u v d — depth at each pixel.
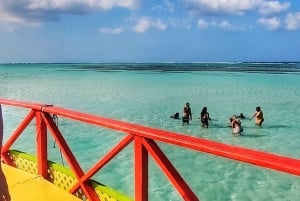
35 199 4.29
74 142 16.73
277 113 27.41
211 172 12.66
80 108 29.56
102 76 88.88
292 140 18.39
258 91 46.38
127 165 12.99
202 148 2.40
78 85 57.34
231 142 18.09
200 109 29.80
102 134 18.41
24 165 5.31
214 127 22.06
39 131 4.67
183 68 151.75
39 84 59.75
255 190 10.88
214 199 10.21
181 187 2.88
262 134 20.03
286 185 11.34
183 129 21.38
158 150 2.95
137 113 26.95
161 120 24.08
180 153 15.19
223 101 35.47
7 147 5.48
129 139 3.19
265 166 2.02
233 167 13.21
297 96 39.94
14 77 85.50
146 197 3.15
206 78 76.69
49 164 4.84
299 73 97.56
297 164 1.91
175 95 41.22
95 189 4.07
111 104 32.44
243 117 25.16
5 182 2.22
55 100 35.62
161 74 97.38
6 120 22.09
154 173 12.27
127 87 53.19
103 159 3.67
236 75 88.56
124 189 10.65
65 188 4.58
